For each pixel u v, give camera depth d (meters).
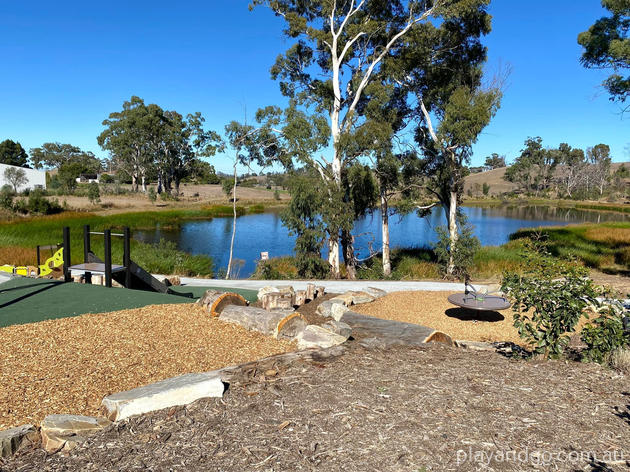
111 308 6.21
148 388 3.36
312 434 2.77
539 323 4.66
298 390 3.50
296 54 22.20
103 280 9.09
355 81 21.48
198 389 3.34
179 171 71.88
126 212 43.53
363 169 20.25
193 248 27.16
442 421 2.97
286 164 20.91
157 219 40.53
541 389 3.65
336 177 19.88
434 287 12.33
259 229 37.47
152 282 8.92
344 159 20.39
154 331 5.24
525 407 3.25
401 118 22.52
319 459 2.48
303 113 19.84
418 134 22.81
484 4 17.92
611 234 28.34
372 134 18.97
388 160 19.92
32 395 3.49
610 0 15.10
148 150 68.38
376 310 8.87
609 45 15.45
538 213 59.84
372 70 21.48
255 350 4.99
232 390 3.51
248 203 65.31
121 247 19.47
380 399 3.31
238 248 27.64
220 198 72.31
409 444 2.65
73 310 6.02
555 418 3.08
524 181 105.50
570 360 4.71
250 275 17.83
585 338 4.70
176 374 4.16
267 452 2.56
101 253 17.66
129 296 7.04
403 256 23.98
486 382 3.78
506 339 7.05
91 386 3.74
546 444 2.71
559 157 103.12
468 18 19.22
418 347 5.10
